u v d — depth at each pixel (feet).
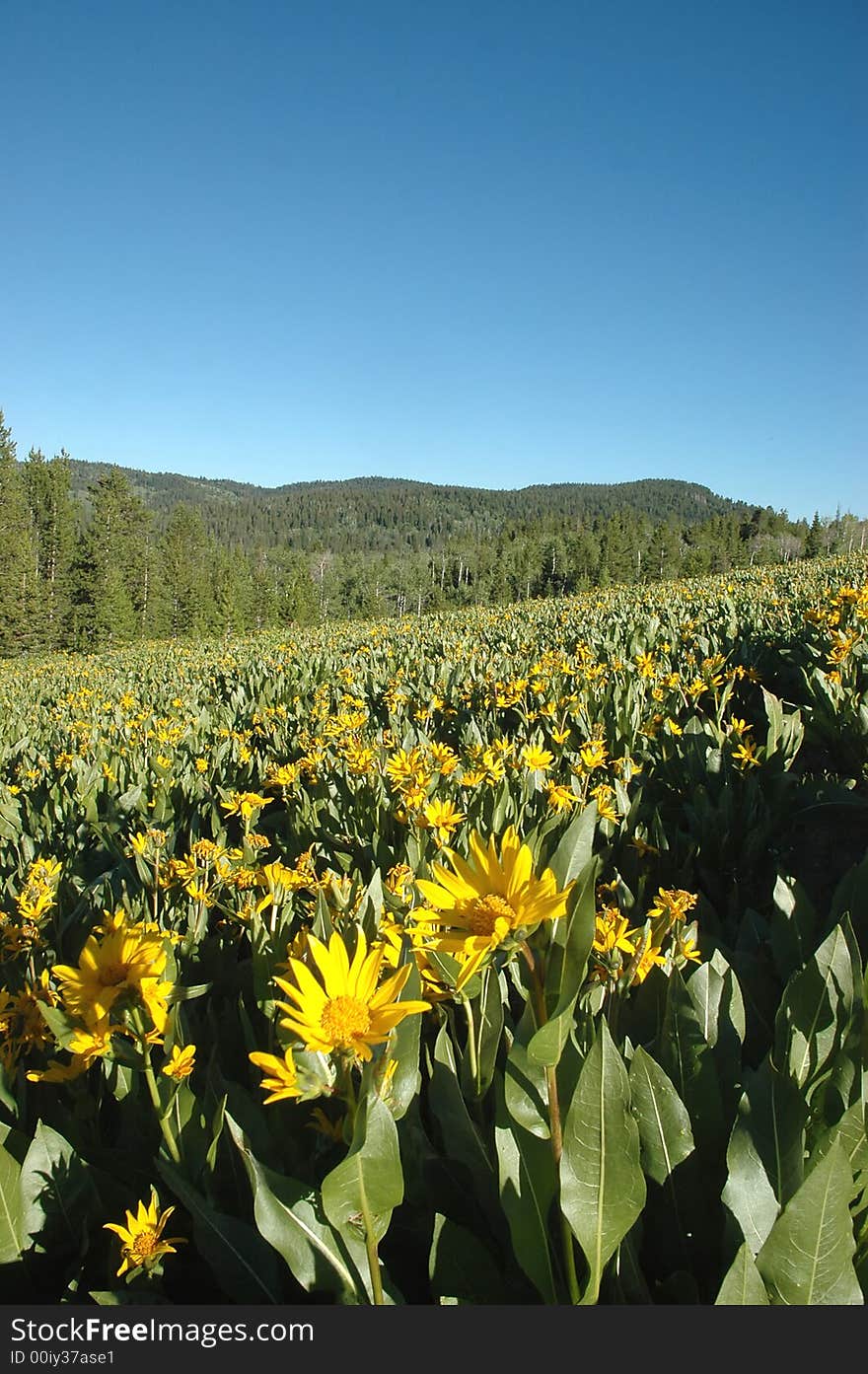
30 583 221.66
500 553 389.80
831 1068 5.84
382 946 5.27
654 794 15.79
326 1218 4.68
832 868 13.30
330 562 499.10
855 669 20.27
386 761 15.89
